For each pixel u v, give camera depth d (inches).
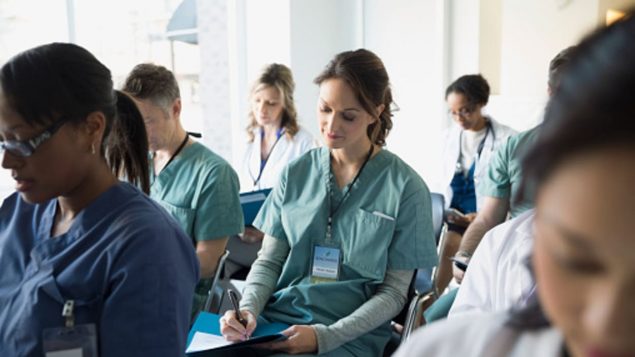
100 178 41.1
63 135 37.1
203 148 81.4
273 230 74.0
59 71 36.6
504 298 46.0
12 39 159.3
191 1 177.2
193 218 78.3
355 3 180.2
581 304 12.3
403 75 173.9
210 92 170.1
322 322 66.4
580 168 12.1
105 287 38.2
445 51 161.8
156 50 177.5
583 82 12.6
